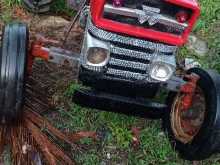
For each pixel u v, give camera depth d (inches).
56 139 83.6
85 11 86.7
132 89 82.0
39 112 87.4
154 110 85.2
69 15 109.8
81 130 87.2
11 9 107.4
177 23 74.2
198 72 84.4
